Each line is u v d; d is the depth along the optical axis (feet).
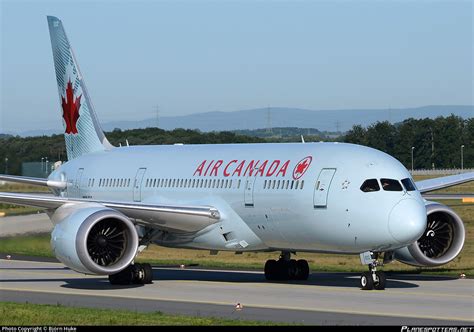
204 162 302.66
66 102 379.14
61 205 280.51
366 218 246.68
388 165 253.44
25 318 196.03
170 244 300.20
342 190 252.62
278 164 274.77
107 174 340.39
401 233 241.35
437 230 282.97
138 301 233.55
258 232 278.67
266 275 292.20
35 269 342.23
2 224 492.54
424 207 248.32
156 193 314.96
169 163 317.42
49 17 381.40
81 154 372.58
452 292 245.24
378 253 259.39
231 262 366.22
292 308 214.48
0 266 356.18
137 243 270.67
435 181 310.04
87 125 369.30
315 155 267.18
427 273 300.81
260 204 274.36
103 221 275.80
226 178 288.30
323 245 261.85
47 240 433.07
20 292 260.01
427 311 206.80
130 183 327.47
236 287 267.59
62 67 379.14
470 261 346.13
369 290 251.80
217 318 195.31
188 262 366.22
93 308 216.74
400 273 301.43
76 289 268.41
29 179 359.87
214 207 287.28
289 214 265.75
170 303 228.22
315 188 258.78
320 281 284.00
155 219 282.15
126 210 278.87
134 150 343.26
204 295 246.88
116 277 281.54
